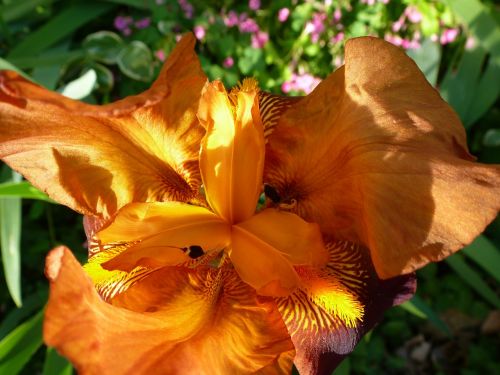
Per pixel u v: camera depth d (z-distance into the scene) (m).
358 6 0.33
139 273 0.15
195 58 0.14
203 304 0.14
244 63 0.33
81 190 0.14
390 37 0.33
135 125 0.14
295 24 0.33
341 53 0.33
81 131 0.13
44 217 0.33
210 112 0.14
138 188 0.15
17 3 0.34
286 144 0.15
